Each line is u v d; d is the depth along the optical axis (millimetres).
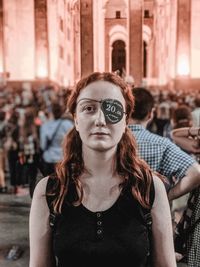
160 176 2160
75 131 2051
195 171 3160
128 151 2018
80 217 1899
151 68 34438
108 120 1909
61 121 7523
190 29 28531
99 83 1950
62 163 2014
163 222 1984
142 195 1938
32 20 28312
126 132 2061
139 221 1924
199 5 28125
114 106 1927
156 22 27031
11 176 10219
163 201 2004
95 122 1902
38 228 1981
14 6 28812
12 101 16531
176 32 28422
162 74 30297
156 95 19312
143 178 1975
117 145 2018
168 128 9273
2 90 22438
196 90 25922
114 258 1862
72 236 1873
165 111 10469
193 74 28578
